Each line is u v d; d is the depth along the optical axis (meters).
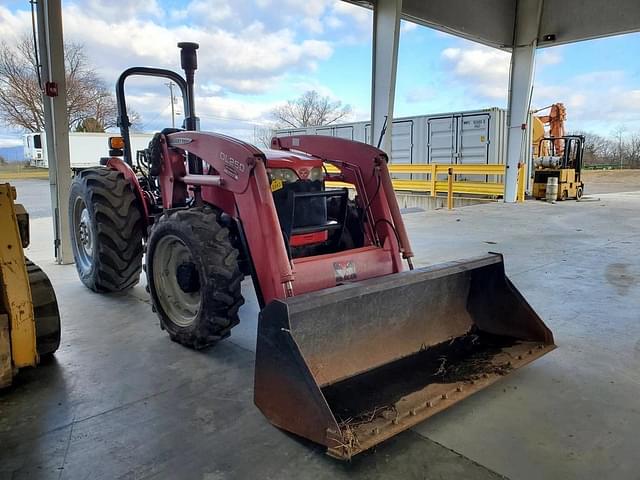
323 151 3.01
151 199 3.63
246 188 2.29
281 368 1.67
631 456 1.67
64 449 1.72
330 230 2.77
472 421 1.90
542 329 2.34
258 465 1.63
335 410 1.76
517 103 10.14
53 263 4.81
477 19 9.20
